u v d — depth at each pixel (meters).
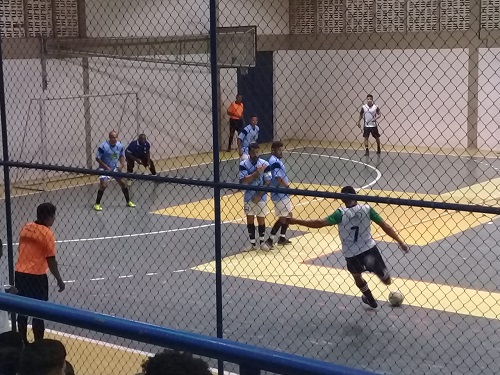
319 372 2.53
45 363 3.67
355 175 22.73
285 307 11.12
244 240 15.30
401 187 20.59
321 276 12.59
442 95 26.52
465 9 25.12
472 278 12.35
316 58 26.78
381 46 25.02
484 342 9.63
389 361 9.15
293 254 14.08
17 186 20.11
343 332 10.12
